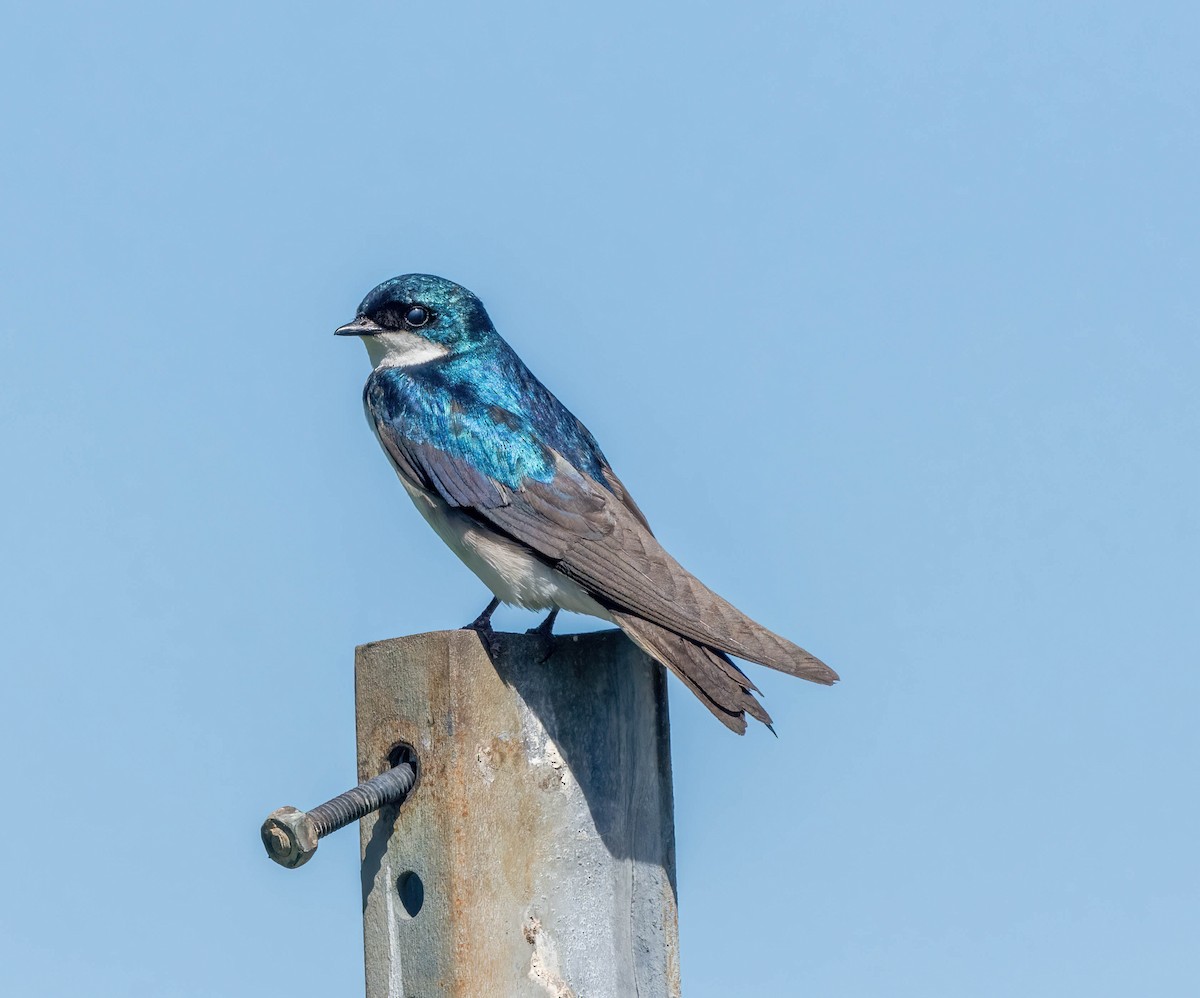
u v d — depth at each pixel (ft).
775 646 33.30
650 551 36.65
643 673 35.37
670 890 35.01
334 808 30.37
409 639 32.30
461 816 31.50
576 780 33.65
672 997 34.37
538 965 32.68
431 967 31.50
